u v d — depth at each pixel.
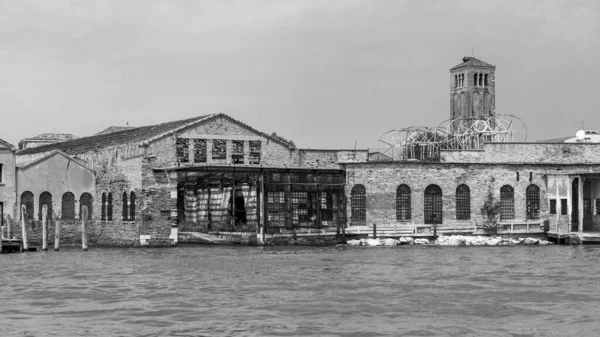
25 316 43.12
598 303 45.44
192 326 40.59
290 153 88.38
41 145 117.19
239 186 83.25
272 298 47.06
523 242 79.00
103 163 85.25
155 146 79.94
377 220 81.56
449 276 54.81
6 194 80.88
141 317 42.62
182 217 90.94
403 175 81.88
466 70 152.88
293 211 80.06
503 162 83.94
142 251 73.19
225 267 59.84
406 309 44.00
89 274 56.88
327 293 48.53
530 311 43.50
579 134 107.88
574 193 82.81
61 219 83.56
